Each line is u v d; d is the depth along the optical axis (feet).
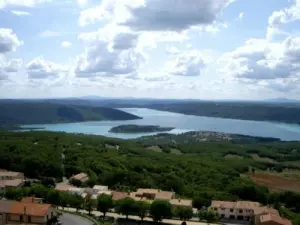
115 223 532.32
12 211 469.57
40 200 551.18
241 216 630.74
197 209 653.30
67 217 529.86
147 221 556.51
